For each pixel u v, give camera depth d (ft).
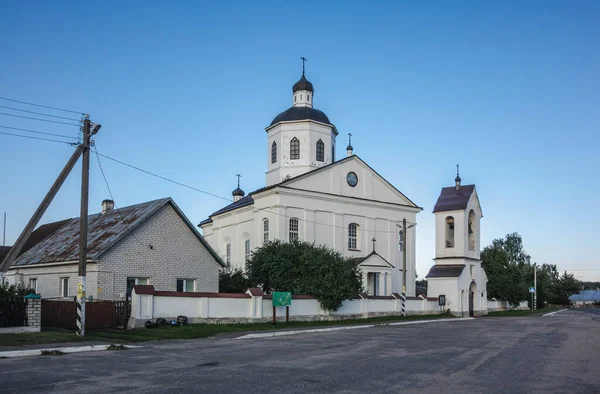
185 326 92.27
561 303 452.35
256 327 96.84
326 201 160.35
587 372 46.37
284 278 124.06
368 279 160.76
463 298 176.45
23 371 44.34
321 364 48.57
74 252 106.83
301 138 170.60
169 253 108.17
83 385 37.86
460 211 181.98
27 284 120.47
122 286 101.19
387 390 36.65
